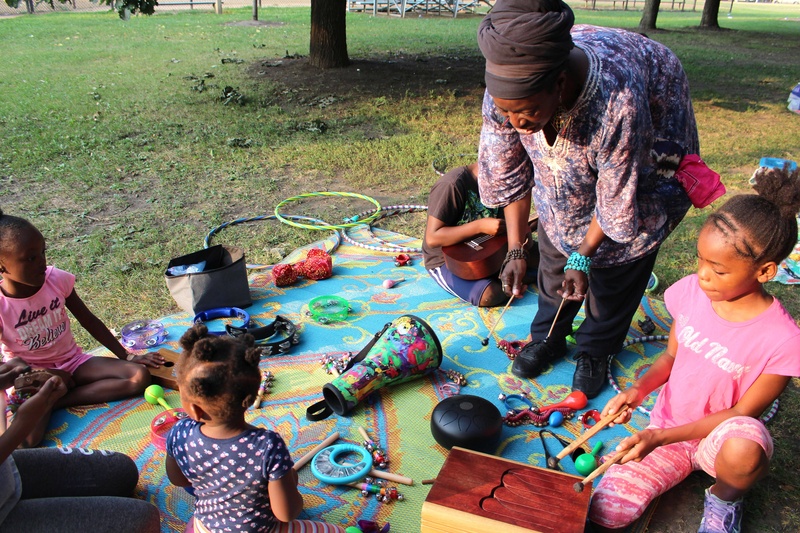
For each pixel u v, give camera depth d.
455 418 2.91
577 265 2.95
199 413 2.07
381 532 2.54
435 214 4.23
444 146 7.54
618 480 2.58
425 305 4.26
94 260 4.75
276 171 6.76
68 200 5.89
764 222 2.21
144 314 4.11
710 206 5.78
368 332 3.93
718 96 10.46
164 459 2.94
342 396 3.14
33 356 3.17
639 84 2.59
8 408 3.04
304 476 2.86
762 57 15.08
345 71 11.81
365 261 4.87
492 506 2.37
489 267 4.11
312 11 11.93
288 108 9.30
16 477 2.23
